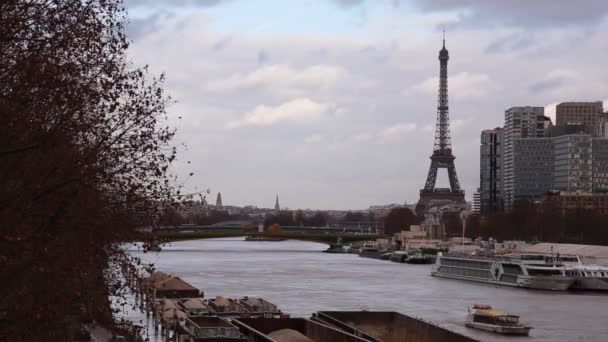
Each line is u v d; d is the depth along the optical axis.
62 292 45.44
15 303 45.00
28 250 42.47
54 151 44.97
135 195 49.06
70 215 45.38
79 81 47.59
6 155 42.59
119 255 56.16
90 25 47.16
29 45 45.50
